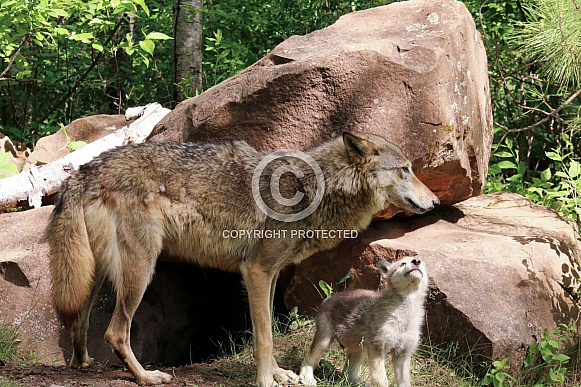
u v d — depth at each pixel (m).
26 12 8.53
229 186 5.42
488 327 5.69
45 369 5.55
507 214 7.35
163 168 5.41
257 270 5.39
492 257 6.07
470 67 6.76
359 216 5.56
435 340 5.89
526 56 10.02
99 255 5.39
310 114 6.18
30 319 6.17
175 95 10.92
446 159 6.21
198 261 5.65
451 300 5.79
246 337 6.88
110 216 5.33
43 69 11.21
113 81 11.63
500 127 9.39
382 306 5.14
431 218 6.86
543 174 8.40
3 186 7.44
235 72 10.48
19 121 11.49
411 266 5.02
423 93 6.08
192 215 5.43
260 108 6.27
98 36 11.90
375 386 5.15
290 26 11.37
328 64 6.13
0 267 6.23
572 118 9.46
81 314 5.68
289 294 6.61
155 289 6.75
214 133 6.41
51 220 5.43
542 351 5.57
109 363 6.11
